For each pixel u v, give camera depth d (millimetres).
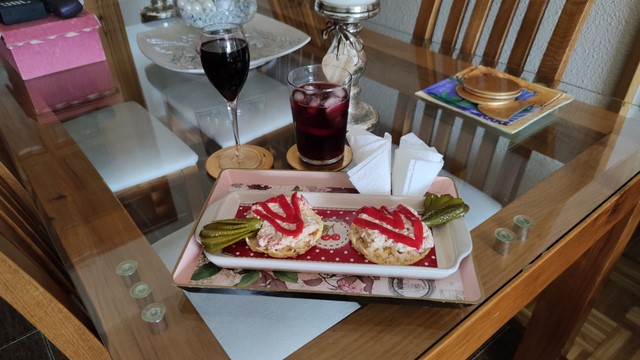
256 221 566
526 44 1098
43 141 866
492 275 567
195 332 504
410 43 1238
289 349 489
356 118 903
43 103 977
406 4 1875
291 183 702
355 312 521
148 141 857
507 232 631
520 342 1305
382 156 662
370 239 552
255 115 934
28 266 481
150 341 495
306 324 513
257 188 695
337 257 559
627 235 941
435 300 497
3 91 1021
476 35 1183
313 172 696
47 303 488
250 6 1164
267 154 801
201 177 759
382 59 1158
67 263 594
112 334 502
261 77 1088
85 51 1093
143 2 1447
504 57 1651
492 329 589
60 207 694
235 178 709
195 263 556
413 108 945
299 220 576
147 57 1054
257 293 524
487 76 966
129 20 1351
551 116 899
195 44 1106
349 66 897
